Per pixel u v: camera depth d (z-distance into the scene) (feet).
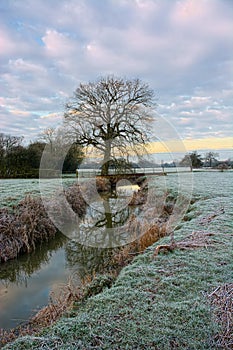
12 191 27.96
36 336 6.54
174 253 11.34
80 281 12.05
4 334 7.78
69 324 6.71
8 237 16.33
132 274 9.60
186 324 6.29
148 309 7.08
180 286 8.30
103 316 6.91
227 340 5.69
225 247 11.64
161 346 5.63
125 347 5.65
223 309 6.75
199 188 31.58
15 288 11.85
